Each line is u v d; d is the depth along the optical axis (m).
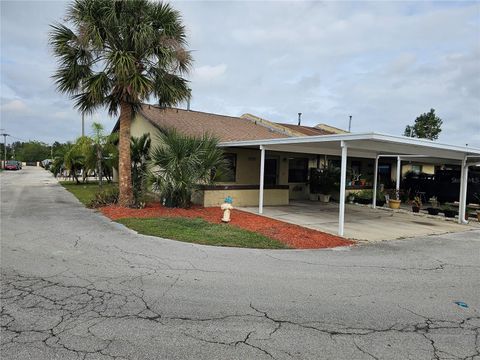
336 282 4.98
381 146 9.63
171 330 3.35
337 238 8.20
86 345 3.01
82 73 10.49
